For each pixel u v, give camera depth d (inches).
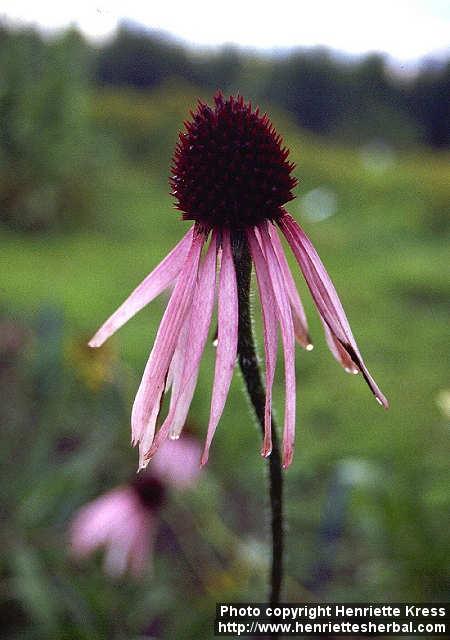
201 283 10.6
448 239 72.6
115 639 17.4
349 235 74.6
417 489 21.5
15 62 66.9
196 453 19.3
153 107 137.3
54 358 26.8
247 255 10.8
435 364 36.4
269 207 10.8
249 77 179.6
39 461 23.1
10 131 68.1
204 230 10.8
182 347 10.5
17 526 19.9
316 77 176.4
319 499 23.7
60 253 62.7
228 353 10.2
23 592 16.6
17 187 70.2
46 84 69.6
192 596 19.5
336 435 28.1
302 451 26.9
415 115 172.2
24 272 54.6
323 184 100.2
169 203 87.4
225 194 10.8
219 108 11.2
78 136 74.7
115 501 18.7
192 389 10.3
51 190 70.8
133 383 27.2
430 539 17.8
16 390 29.6
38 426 26.8
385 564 18.7
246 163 10.8
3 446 25.2
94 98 138.2
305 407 30.9
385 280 53.9
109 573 18.5
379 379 34.4
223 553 22.0
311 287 10.7
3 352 34.5
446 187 96.5
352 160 123.3
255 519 24.0
